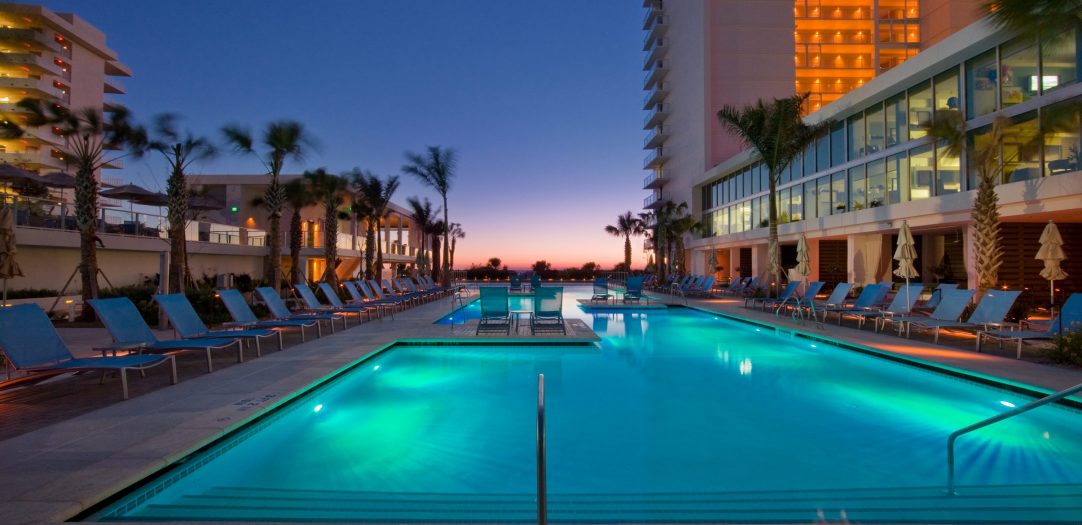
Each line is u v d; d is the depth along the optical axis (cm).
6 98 3988
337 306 1179
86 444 375
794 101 1694
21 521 265
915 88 1598
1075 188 1050
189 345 606
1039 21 649
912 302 1129
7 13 3962
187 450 370
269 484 364
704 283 2077
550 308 1045
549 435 467
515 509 320
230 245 2250
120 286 1762
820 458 410
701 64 3638
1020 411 321
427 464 399
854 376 711
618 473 380
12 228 770
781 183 2459
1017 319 1188
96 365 486
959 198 1346
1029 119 1218
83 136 1259
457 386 664
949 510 315
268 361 712
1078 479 361
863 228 1789
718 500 333
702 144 3588
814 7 4088
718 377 707
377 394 624
